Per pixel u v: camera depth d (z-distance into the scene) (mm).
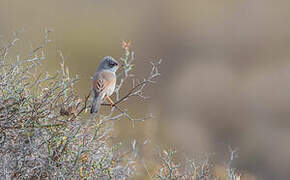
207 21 32594
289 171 17156
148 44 31562
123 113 8594
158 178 8766
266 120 21094
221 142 17781
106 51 30078
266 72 25516
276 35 30734
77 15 32375
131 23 33375
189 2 34312
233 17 32719
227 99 22109
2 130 7301
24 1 29938
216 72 25328
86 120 8180
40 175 7340
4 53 8172
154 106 19453
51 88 7984
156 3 34156
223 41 30641
